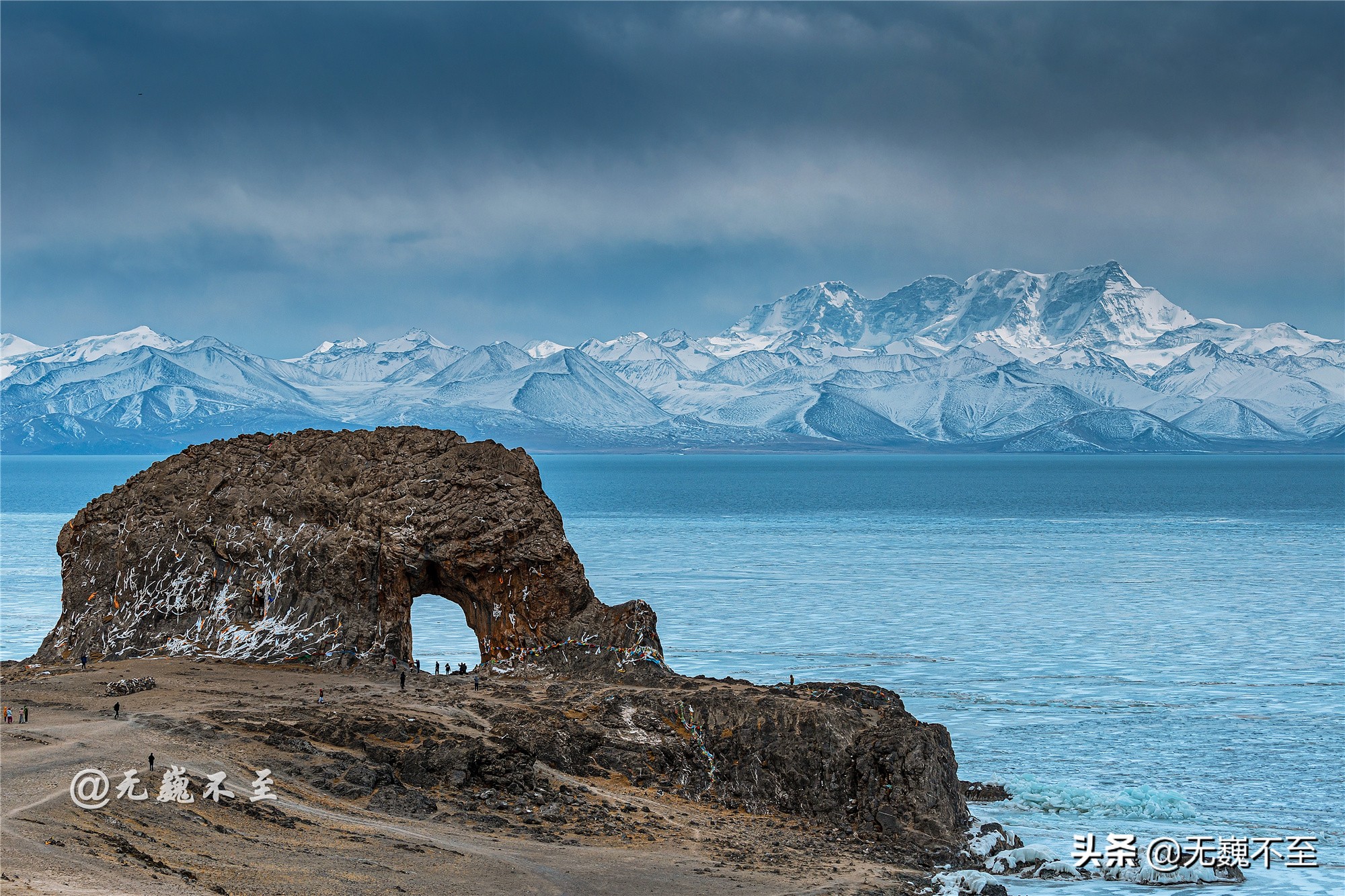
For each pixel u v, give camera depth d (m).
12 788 118.00
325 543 197.25
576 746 157.25
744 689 171.50
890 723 159.00
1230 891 136.88
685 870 126.25
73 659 191.50
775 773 156.75
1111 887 137.50
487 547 190.62
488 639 194.75
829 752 155.50
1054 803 165.88
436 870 115.25
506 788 144.75
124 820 113.69
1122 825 157.50
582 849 129.12
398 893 107.81
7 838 103.12
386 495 197.50
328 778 136.38
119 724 145.00
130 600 197.50
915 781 151.38
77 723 145.38
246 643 191.88
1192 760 188.62
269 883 105.44
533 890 114.00
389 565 193.38
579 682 178.50
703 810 151.25
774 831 146.50
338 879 109.00
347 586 194.50
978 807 165.88
